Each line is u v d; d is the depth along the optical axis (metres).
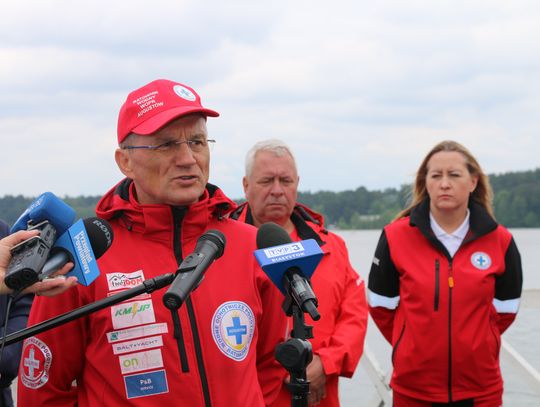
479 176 4.41
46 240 1.96
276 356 2.10
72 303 2.42
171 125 2.42
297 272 2.25
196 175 2.45
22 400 2.53
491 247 4.27
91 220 2.25
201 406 2.34
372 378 4.78
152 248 2.49
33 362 2.46
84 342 2.46
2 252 1.90
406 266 4.27
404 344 4.22
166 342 2.36
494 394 4.17
